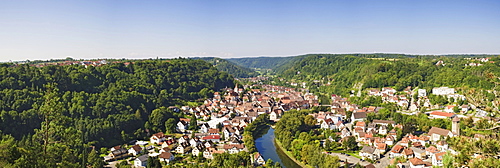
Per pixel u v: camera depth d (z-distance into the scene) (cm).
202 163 18138
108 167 17612
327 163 15788
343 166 17138
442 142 18562
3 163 10362
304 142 19888
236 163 16162
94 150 18150
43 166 9744
